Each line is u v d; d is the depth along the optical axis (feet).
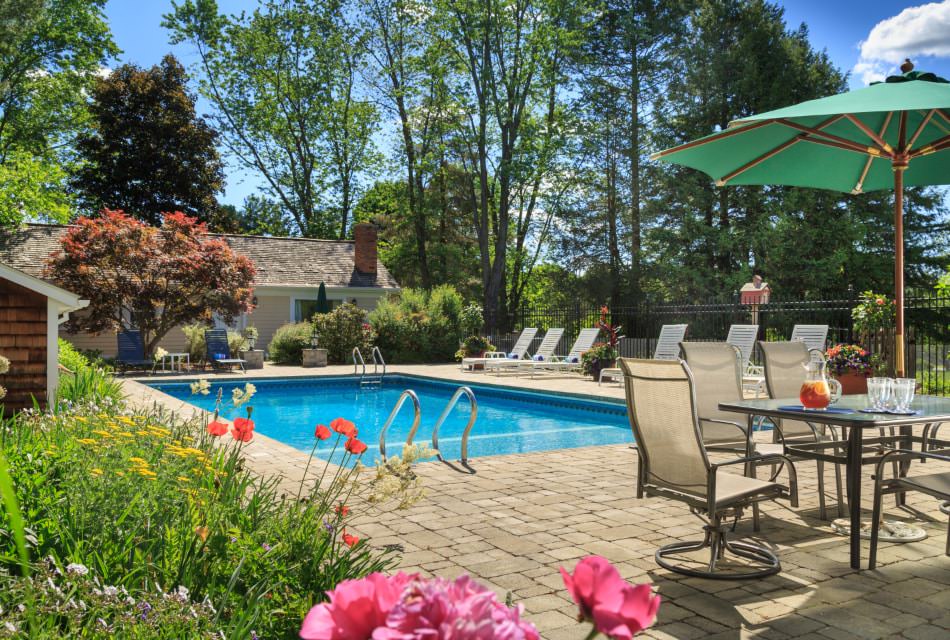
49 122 100.78
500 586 11.83
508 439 33.91
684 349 18.28
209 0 107.24
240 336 66.49
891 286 86.84
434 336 76.74
